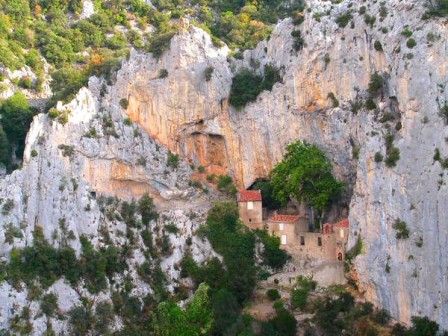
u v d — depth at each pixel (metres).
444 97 75.62
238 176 97.25
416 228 74.94
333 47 88.75
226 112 97.44
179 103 97.50
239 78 97.31
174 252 88.31
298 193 88.38
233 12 137.62
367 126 82.19
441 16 79.38
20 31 122.38
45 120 89.50
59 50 123.62
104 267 83.50
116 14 137.88
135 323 81.81
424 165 75.25
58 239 83.00
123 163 93.06
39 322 76.56
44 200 84.31
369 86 83.94
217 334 78.00
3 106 98.44
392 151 78.00
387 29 83.12
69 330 78.06
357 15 87.50
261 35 120.00
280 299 82.38
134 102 98.50
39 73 115.62
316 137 90.88
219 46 102.75
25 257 79.88
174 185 94.88
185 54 97.81
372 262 77.94
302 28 93.50
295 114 91.88
